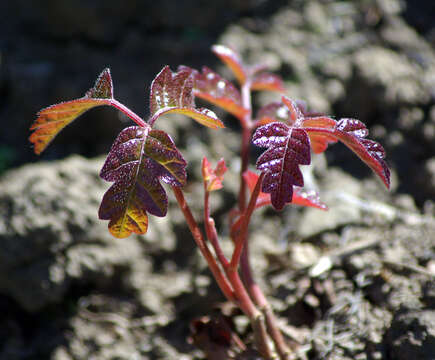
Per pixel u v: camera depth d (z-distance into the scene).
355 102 0.55
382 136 0.52
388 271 0.39
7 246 0.42
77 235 0.43
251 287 0.36
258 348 0.35
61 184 0.44
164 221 0.45
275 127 0.30
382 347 0.36
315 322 0.39
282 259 0.43
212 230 0.34
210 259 0.34
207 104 0.56
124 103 0.55
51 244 0.42
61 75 0.60
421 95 0.53
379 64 0.56
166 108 0.31
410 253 0.40
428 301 0.36
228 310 0.40
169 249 0.45
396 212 0.45
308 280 0.40
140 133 0.30
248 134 0.38
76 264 0.42
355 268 0.39
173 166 0.30
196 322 0.38
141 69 0.60
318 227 0.44
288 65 0.59
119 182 0.30
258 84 0.41
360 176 0.50
